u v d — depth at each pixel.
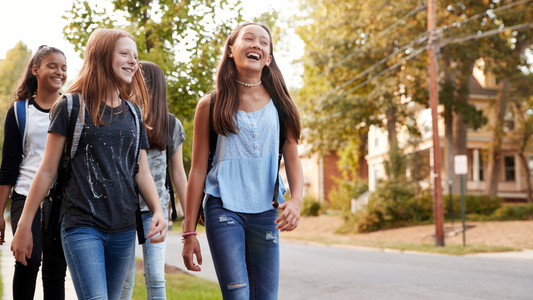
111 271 2.61
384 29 23.36
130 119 2.65
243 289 2.60
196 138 2.85
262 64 2.82
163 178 3.71
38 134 3.54
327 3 25.52
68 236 2.45
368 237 19.67
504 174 31.05
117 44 2.62
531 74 23.70
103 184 2.50
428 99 23.73
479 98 29.06
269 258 2.77
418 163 22.28
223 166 2.77
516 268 9.75
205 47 7.81
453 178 25.02
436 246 15.13
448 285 7.70
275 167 2.82
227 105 2.75
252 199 2.76
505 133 25.56
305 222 27.45
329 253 13.66
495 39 22.78
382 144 33.78
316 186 41.16
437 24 23.02
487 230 17.59
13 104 3.61
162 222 2.70
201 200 2.86
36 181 2.45
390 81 22.97
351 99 24.78
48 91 3.65
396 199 21.56
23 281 3.39
